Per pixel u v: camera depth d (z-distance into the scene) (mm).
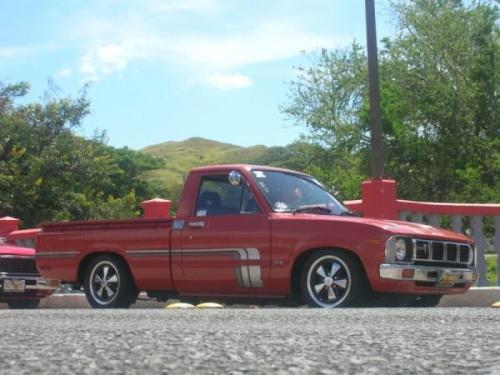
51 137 24938
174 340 3131
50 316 5406
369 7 14883
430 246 7539
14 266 11914
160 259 8406
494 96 30719
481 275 10766
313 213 8000
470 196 28609
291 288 7684
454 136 31266
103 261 8867
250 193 8031
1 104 24844
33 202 23391
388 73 32625
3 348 2824
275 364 2379
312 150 36469
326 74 36688
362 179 31359
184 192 8438
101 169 25766
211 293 8211
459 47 31609
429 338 3117
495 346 2777
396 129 31375
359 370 2244
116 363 2404
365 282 7320
